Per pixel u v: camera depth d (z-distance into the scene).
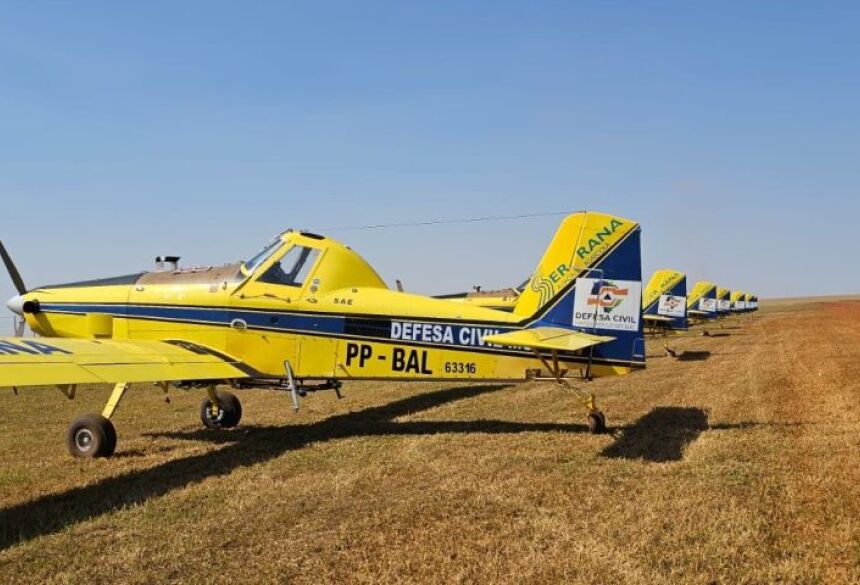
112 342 8.12
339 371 8.85
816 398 10.58
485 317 8.55
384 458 7.07
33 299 10.16
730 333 33.53
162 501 5.63
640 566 4.07
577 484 5.83
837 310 64.56
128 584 3.97
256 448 7.90
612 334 8.16
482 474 6.24
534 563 4.14
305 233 9.27
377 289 9.12
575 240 8.38
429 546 4.47
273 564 4.23
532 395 12.08
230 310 9.09
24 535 4.86
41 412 11.64
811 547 4.30
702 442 7.45
